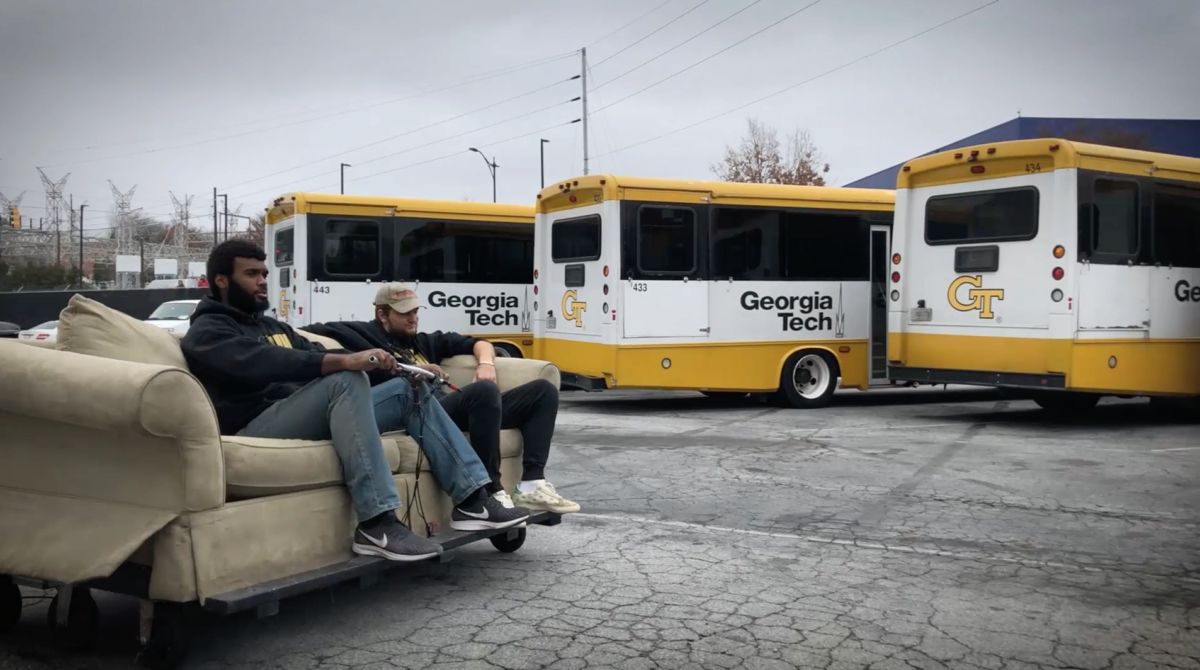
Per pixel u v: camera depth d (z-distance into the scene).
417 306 5.61
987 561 5.40
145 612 3.70
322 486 4.12
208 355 4.26
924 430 10.60
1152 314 10.55
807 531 6.07
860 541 5.83
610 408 13.09
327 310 13.98
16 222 57.50
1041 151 10.01
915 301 11.26
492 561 5.36
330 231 14.02
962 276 10.77
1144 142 26.77
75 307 4.09
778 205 12.67
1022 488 7.39
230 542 3.65
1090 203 10.01
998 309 10.45
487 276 15.00
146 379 3.35
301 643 4.05
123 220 70.62
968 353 10.73
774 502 6.90
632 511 6.62
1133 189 10.36
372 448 4.18
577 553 5.53
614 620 4.36
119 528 3.56
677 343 12.15
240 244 4.67
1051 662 3.89
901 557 5.48
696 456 8.83
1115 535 6.01
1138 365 10.46
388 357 4.31
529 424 5.26
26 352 3.62
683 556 5.46
